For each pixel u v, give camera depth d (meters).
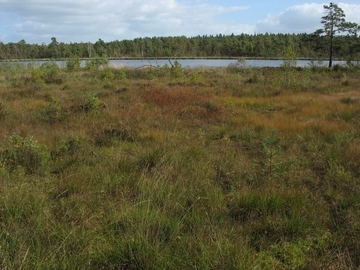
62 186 4.35
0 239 2.88
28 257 2.65
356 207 3.96
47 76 22.44
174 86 17.19
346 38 37.91
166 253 2.85
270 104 12.10
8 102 11.23
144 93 13.30
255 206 3.89
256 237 3.35
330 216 3.79
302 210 3.78
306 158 5.96
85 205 3.86
